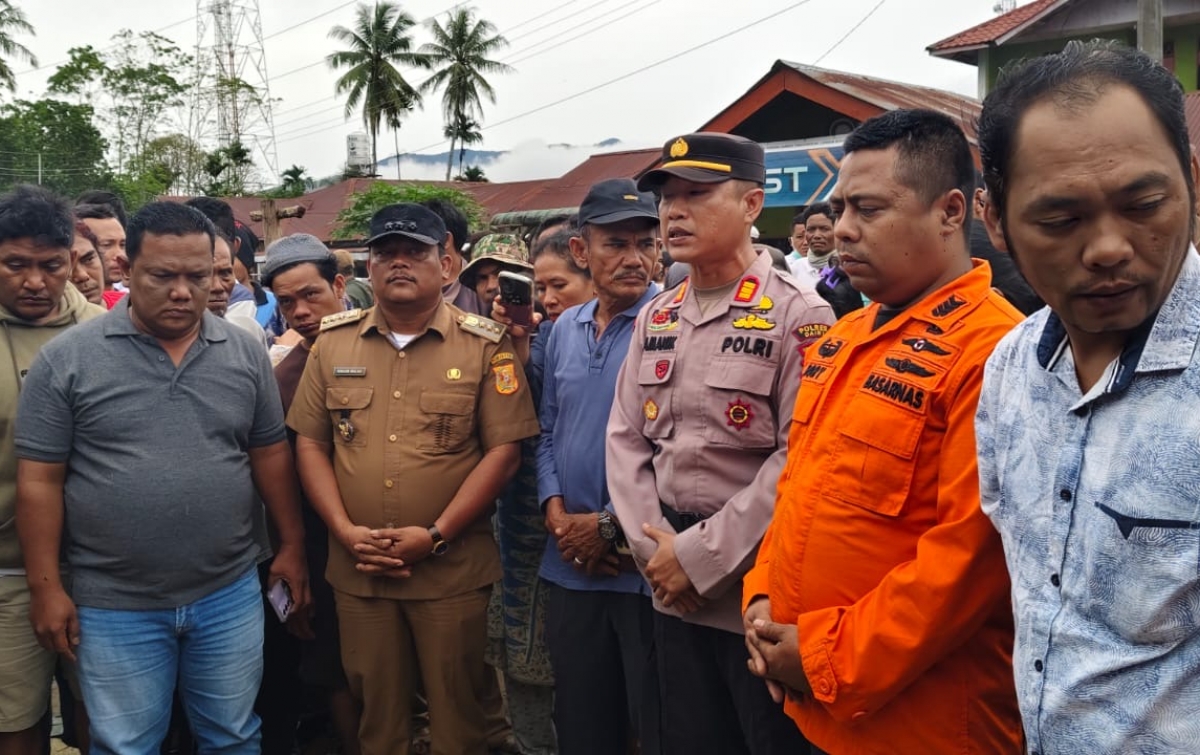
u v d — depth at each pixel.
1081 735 1.25
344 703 3.43
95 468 2.77
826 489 1.91
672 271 4.11
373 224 3.06
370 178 28.22
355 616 3.05
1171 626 1.16
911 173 1.88
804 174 9.00
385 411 3.05
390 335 3.11
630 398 2.72
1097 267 1.14
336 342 3.16
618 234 2.97
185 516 2.79
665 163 2.56
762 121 11.55
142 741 2.83
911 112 1.92
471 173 43.88
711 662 2.52
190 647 2.90
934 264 1.92
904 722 1.82
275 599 3.12
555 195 21.42
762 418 2.44
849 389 1.94
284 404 3.44
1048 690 1.29
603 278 3.01
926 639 1.71
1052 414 1.33
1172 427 1.16
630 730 3.02
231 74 47.62
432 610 3.02
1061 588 1.29
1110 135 1.12
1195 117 13.45
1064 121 1.14
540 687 3.50
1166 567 1.15
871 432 1.84
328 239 24.02
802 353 2.40
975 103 11.30
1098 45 1.20
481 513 3.04
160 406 2.80
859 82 10.72
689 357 2.54
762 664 1.99
